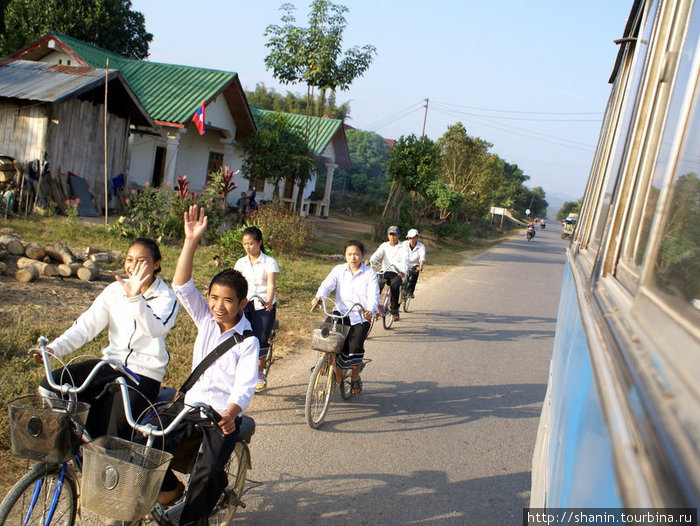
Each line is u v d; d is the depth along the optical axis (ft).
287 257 52.03
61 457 9.03
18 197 48.26
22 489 9.32
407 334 32.53
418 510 13.93
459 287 53.36
